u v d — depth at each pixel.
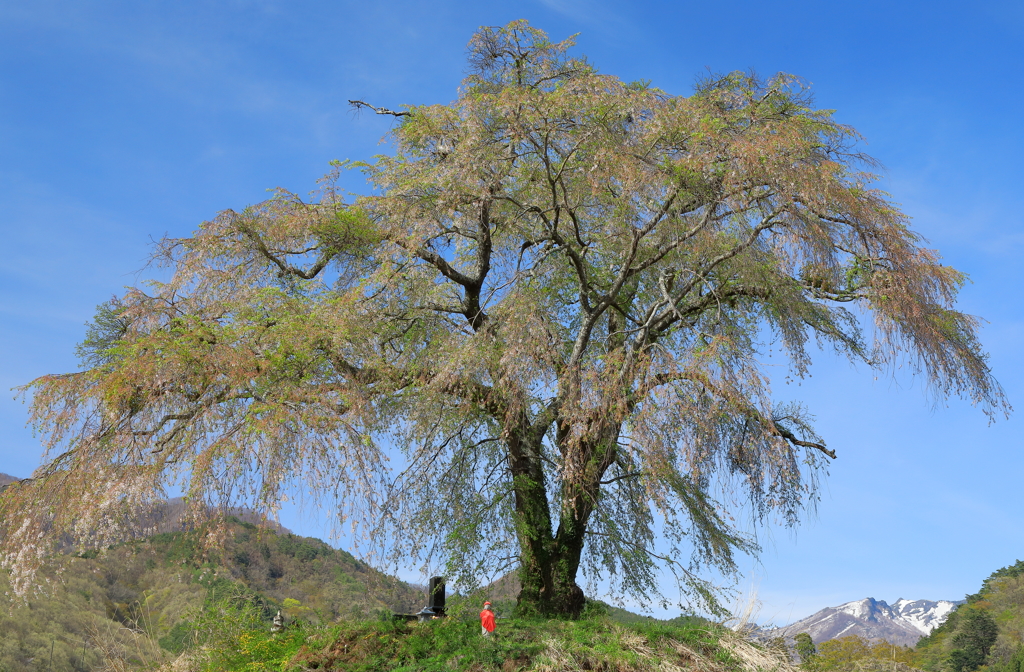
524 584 11.49
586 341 11.10
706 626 10.04
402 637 9.56
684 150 10.18
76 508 8.40
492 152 10.62
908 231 10.51
